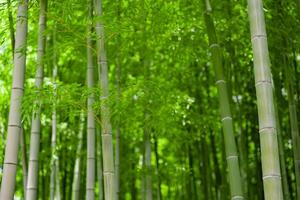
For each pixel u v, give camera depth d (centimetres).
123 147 920
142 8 630
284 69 711
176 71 828
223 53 727
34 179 530
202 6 634
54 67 723
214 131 844
